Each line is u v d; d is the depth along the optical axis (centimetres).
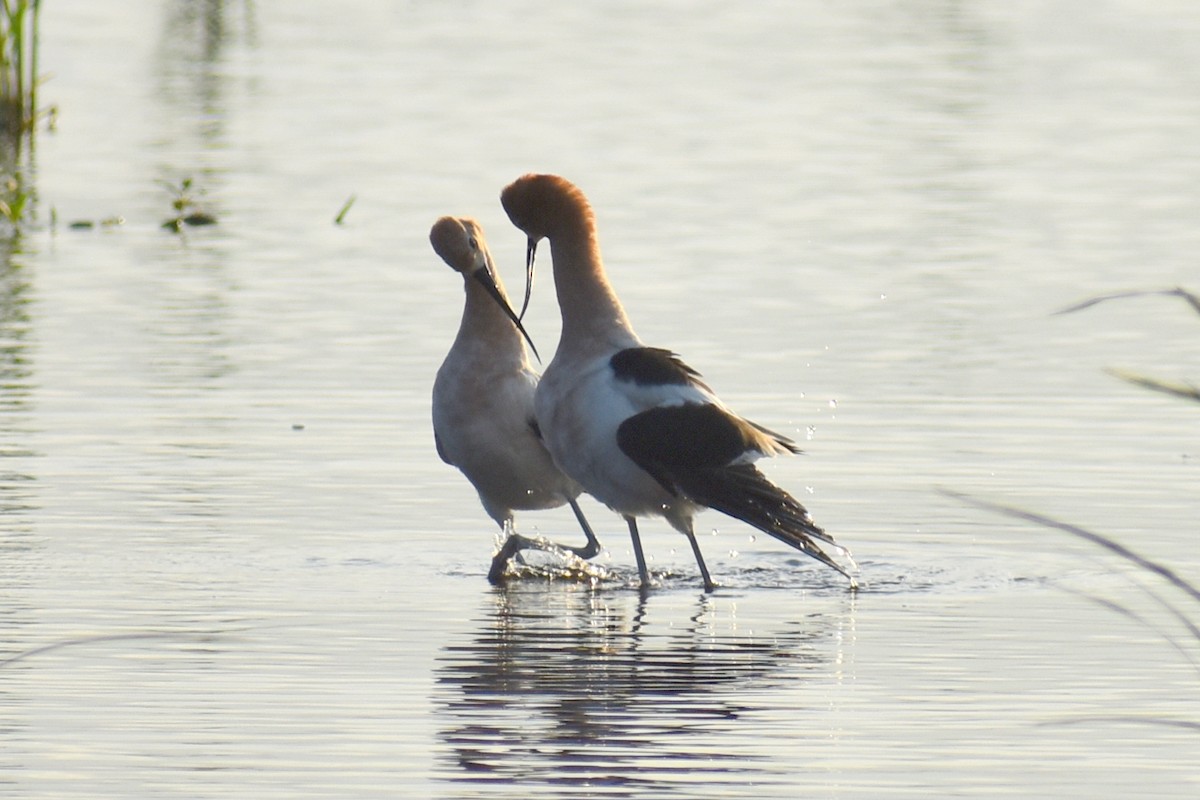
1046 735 879
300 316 1908
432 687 950
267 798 799
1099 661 994
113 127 3034
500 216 2427
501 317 1236
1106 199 2523
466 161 2791
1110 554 1188
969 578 1161
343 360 1725
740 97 3341
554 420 1180
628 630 1063
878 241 2278
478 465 1238
